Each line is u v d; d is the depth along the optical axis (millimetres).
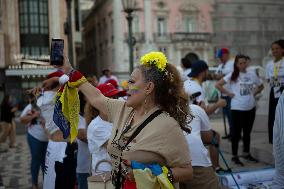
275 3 22641
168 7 43781
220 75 9852
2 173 8570
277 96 6883
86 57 58812
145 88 2832
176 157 2701
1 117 12586
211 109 5082
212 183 4016
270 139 7340
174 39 43344
